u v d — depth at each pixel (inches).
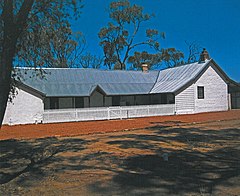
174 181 304.7
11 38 278.4
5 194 282.7
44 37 349.7
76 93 1320.1
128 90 1439.5
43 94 1076.5
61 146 561.3
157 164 384.5
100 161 417.1
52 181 324.8
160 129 794.2
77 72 1482.5
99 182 313.1
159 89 1419.8
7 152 514.6
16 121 1037.2
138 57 2327.8
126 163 397.7
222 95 1462.8
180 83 1371.8
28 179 335.6
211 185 286.8
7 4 277.0
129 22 2146.9
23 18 282.4
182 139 594.9
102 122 1054.4
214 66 1441.9
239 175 319.6
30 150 528.7
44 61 381.1
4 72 275.0
